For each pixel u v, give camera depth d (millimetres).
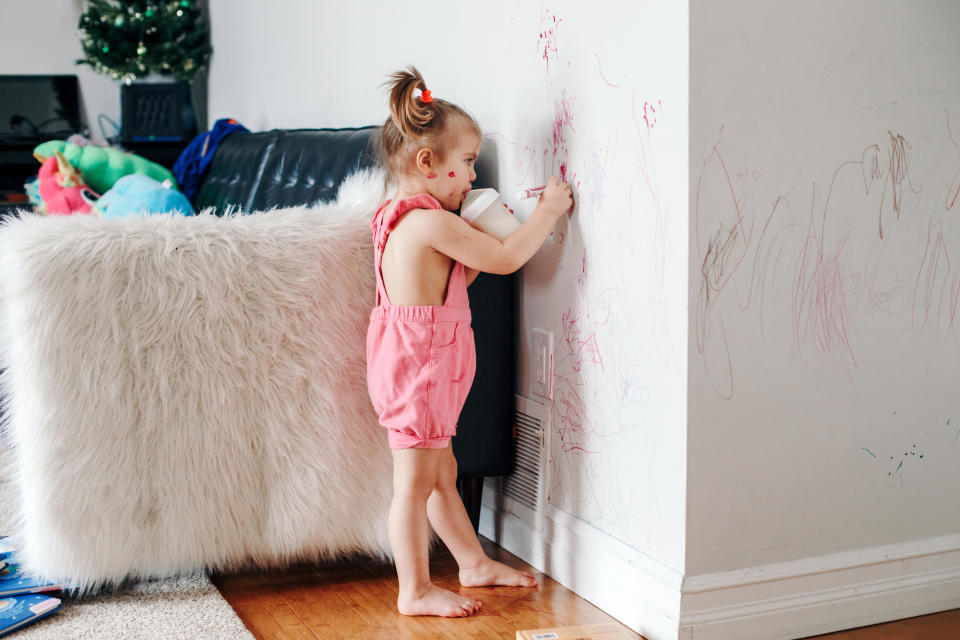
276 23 3365
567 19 1602
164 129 4223
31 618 1457
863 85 1443
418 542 1551
